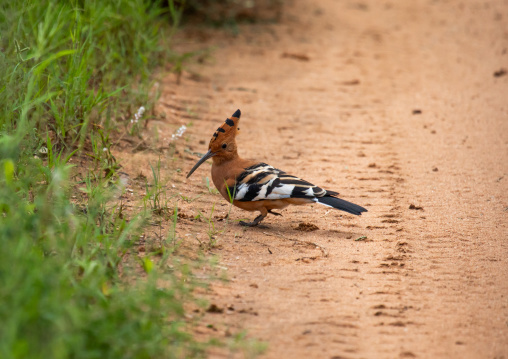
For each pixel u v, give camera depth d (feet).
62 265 23.54
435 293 28.63
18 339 18.95
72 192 35.91
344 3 111.65
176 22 66.23
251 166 36.63
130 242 29.50
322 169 45.91
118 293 23.57
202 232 34.19
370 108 61.16
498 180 43.75
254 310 26.23
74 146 41.75
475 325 25.95
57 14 45.21
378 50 83.35
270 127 55.11
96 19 49.55
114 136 46.47
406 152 49.62
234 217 37.45
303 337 24.40
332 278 29.68
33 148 37.37
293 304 26.99
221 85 65.72
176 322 23.63
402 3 112.78
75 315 19.54
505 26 94.38
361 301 27.61
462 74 72.02
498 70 72.69
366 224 36.91
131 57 55.57
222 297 27.14
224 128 36.37
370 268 31.01
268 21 94.63
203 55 74.54
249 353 22.91
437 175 44.80
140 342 20.86
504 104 60.85
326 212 38.99
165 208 35.65
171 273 28.45
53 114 41.42
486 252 33.12
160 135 49.11
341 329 25.16
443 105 61.46
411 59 79.15
